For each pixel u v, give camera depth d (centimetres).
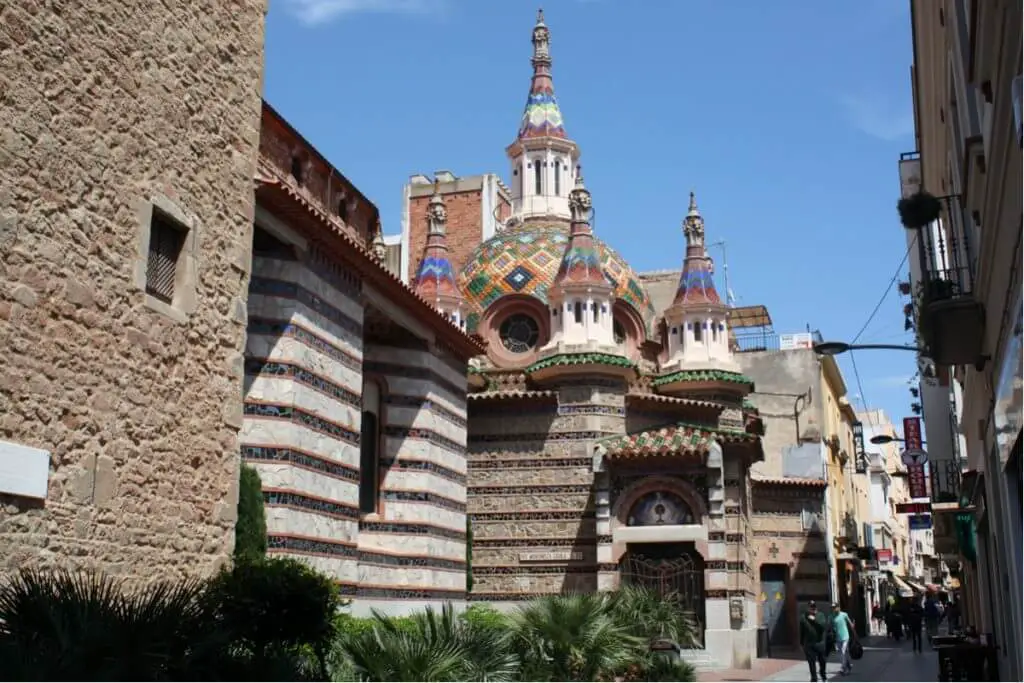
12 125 1107
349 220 2286
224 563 1404
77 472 1162
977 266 1393
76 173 1195
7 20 1109
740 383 3666
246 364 1797
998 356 1338
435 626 1600
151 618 990
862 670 3036
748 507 3347
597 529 3139
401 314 2309
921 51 2198
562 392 3369
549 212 4359
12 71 1112
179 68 1404
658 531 3092
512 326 3725
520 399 3341
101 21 1256
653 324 4031
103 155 1242
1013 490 1347
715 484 3072
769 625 4000
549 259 3788
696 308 3744
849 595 5384
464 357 2667
